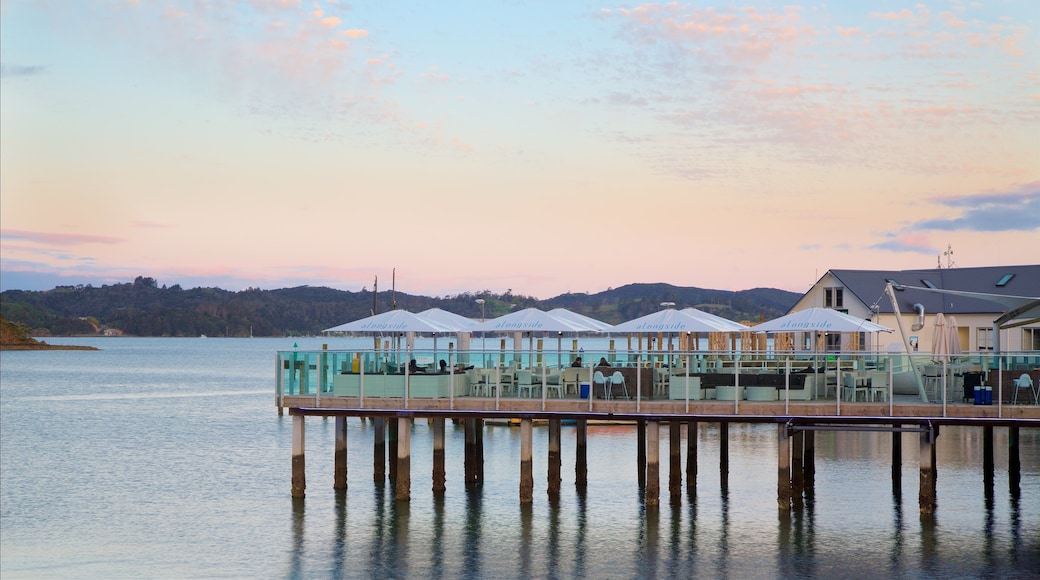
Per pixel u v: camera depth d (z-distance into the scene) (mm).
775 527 28172
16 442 52312
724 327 34750
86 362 171250
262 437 53031
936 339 30844
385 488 34219
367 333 34250
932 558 25297
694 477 32719
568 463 39875
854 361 29531
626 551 26062
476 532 27984
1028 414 26422
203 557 26672
